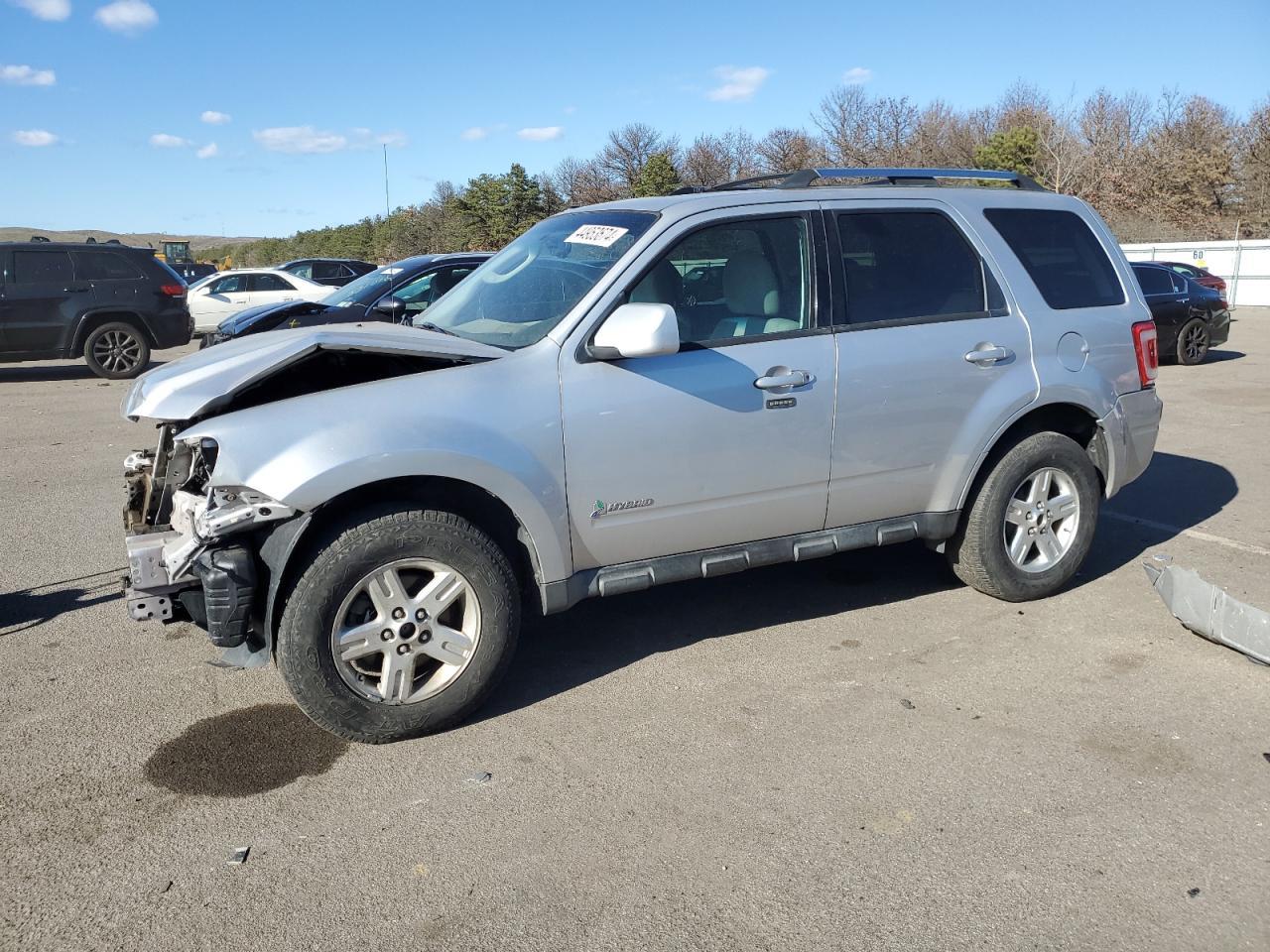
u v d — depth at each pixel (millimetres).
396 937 2701
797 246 4340
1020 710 3898
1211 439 9164
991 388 4633
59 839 3154
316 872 2980
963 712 3889
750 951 2625
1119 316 5078
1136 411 5148
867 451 4395
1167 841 3057
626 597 5172
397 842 3117
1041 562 4992
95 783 3467
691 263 4125
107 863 3033
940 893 2832
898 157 44656
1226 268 30094
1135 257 31906
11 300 13625
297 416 3504
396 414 3557
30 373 15422
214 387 3582
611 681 4199
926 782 3396
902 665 4309
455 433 3582
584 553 3953
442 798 3352
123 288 14320
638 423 3908
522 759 3594
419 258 10133
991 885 2867
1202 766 3479
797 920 2736
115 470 8367
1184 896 2805
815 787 3375
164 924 2762
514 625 3805
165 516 3893
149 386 3779
